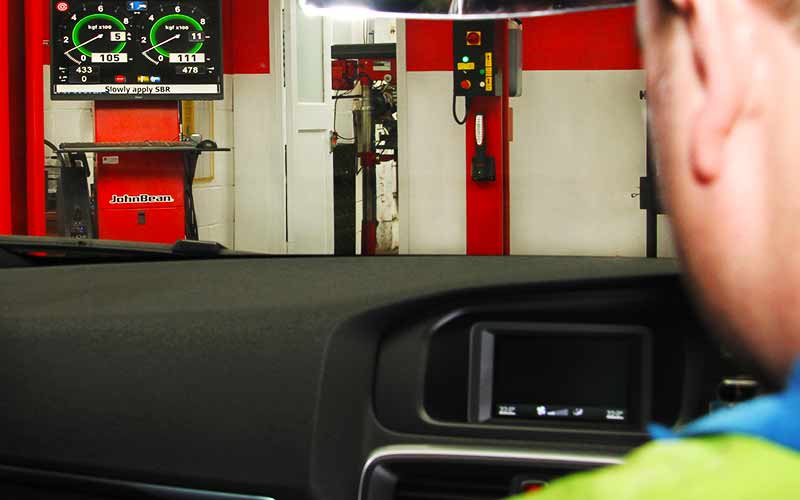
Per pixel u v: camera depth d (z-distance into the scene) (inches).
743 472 11.0
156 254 71.4
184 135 284.8
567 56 281.9
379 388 50.5
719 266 12.6
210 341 50.8
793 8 12.2
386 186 424.8
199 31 237.5
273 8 303.3
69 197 231.8
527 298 50.4
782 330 11.9
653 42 13.7
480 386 50.5
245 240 310.2
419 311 50.4
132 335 51.6
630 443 49.3
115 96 237.8
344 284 54.2
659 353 50.2
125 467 50.6
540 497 11.8
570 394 50.4
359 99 327.3
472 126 275.6
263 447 49.4
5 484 52.0
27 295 56.2
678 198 13.2
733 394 49.6
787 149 12.0
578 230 285.9
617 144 282.7
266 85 305.4
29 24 211.5
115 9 235.8
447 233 285.6
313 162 316.8
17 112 214.7
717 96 12.5
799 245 11.7
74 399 51.1
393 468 49.8
